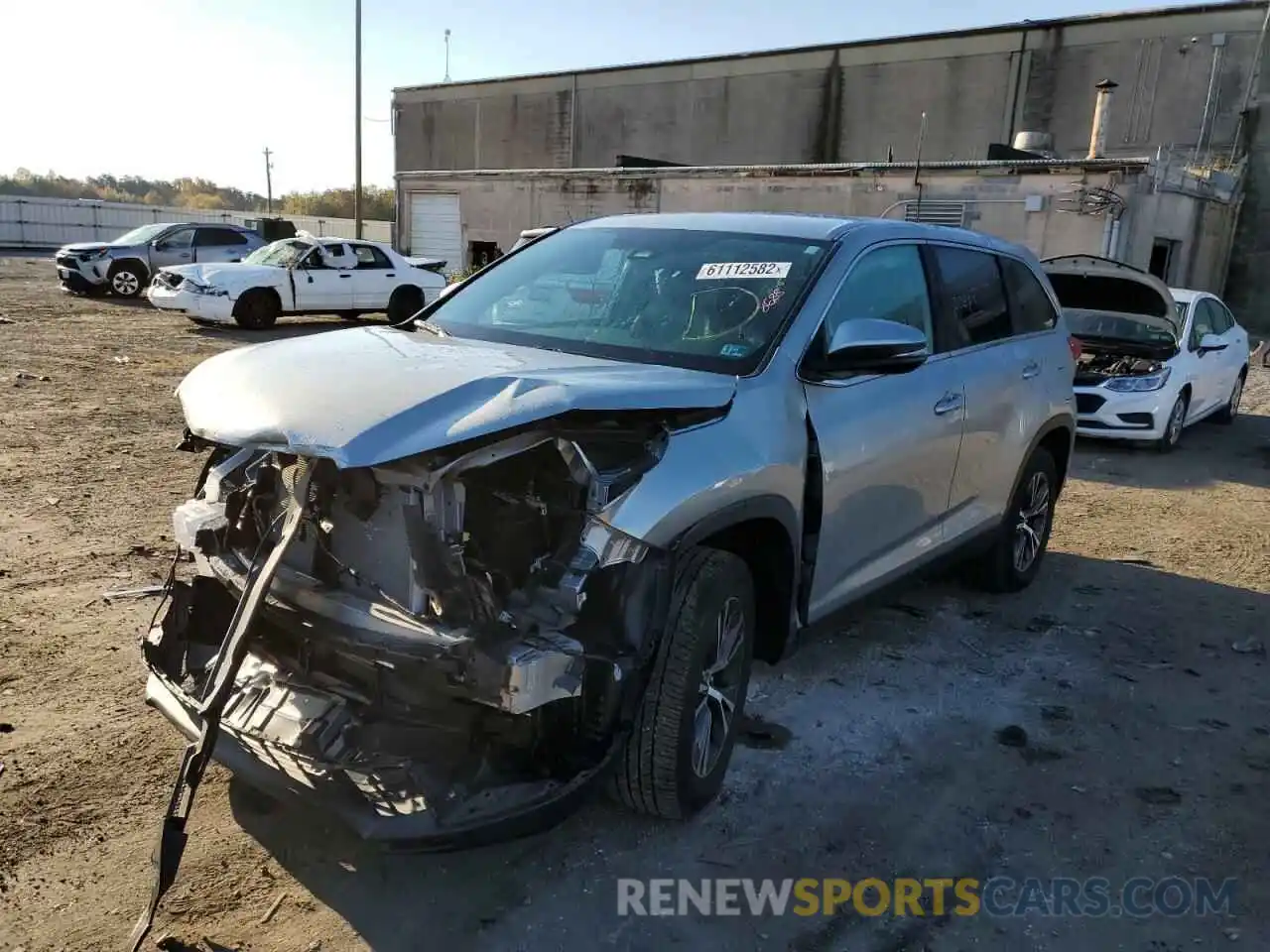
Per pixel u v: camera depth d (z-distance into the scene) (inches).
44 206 1942.7
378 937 110.7
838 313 154.9
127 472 291.3
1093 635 208.2
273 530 118.9
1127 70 1296.8
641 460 117.8
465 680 104.1
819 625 155.5
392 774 107.6
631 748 124.3
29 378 434.9
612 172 1040.2
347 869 121.8
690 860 127.3
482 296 171.2
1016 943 115.6
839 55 1542.8
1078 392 415.5
